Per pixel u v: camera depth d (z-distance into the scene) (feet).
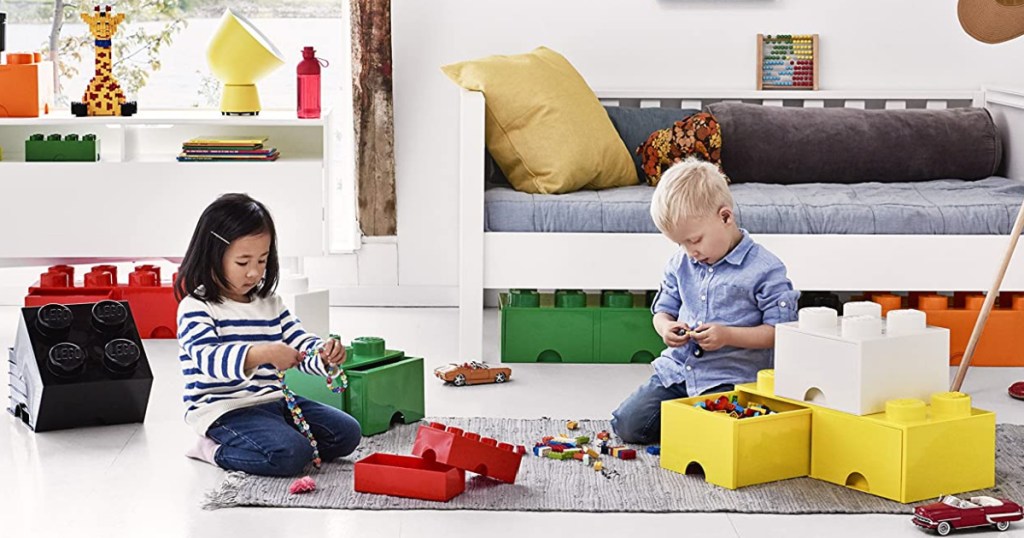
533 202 9.85
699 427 6.81
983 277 9.80
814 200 9.99
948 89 12.34
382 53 11.92
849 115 11.61
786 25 12.29
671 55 12.31
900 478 6.41
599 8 12.23
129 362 7.88
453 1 12.19
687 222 7.45
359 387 7.63
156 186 10.78
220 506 6.36
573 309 9.90
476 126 9.66
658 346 9.92
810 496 6.54
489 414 8.33
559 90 10.62
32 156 10.78
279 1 12.48
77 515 6.25
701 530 6.09
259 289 7.43
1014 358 9.88
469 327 9.86
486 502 6.43
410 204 12.44
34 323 7.89
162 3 12.45
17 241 10.79
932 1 12.28
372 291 12.52
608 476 6.88
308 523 6.13
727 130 11.38
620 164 10.87
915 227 9.78
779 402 7.11
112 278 11.03
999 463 7.15
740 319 7.63
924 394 6.84
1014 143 11.62
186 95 12.60
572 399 8.77
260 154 10.85
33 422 7.77
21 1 12.44
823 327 6.91
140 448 7.44
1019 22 9.13
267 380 7.31
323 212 10.93
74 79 12.60
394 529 6.06
